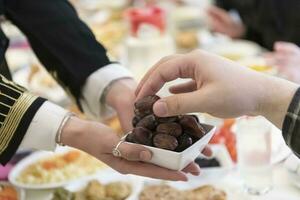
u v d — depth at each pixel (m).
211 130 0.69
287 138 0.66
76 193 0.91
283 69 1.40
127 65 1.54
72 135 0.75
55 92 1.35
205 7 2.20
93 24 2.08
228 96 0.64
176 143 0.65
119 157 0.71
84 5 2.40
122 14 2.19
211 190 0.90
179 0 2.29
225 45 1.80
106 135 0.73
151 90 0.72
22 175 1.02
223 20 2.07
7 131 0.75
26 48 1.79
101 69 0.96
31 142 0.76
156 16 1.53
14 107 0.75
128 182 0.94
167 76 0.70
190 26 2.01
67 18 1.02
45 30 1.02
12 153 0.76
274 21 1.87
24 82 1.48
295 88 0.65
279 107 0.65
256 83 0.65
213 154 0.95
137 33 1.53
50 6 1.04
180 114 0.65
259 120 0.95
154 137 0.66
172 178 0.69
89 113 1.00
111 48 1.78
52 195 0.93
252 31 2.02
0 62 0.88
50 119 0.75
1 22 1.15
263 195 0.91
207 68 0.66
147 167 0.70
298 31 1.78
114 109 0.95
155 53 1.52
